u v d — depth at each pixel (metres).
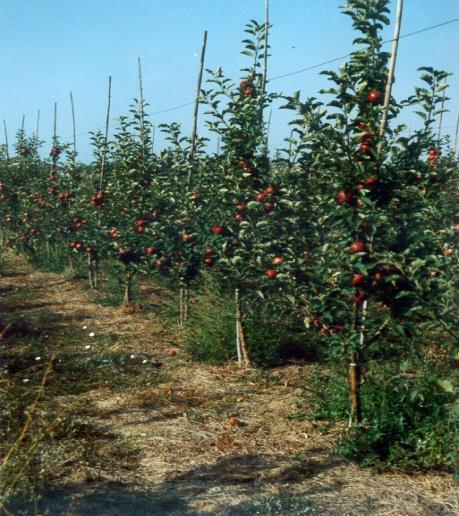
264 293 5.99
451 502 3.76
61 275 11.63
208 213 6.72
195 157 7.47
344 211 4.32
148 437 4.70
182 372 6.24
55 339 7.41
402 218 4.39
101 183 9.95
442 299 4.13
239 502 3.80
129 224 8.52
